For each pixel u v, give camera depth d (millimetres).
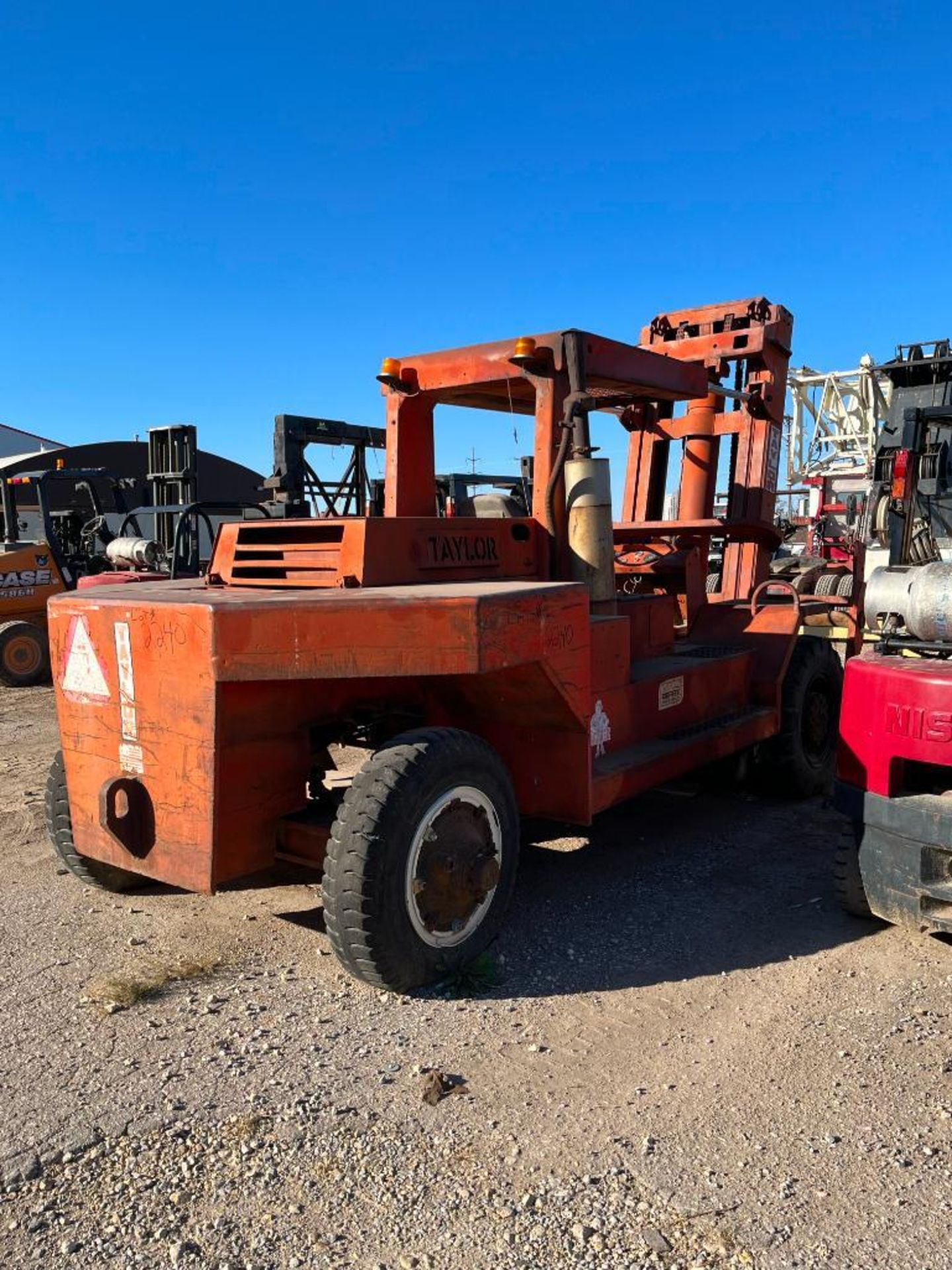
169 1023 3510
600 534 4543
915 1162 2693
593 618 4500
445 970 3744
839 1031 3391
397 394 5074
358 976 3611
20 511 16375
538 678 3918
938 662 3977
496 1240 2416
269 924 4398
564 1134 2832
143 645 3736
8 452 36281
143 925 4387
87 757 4102
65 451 23031
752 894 4684
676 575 6273
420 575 4113
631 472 6867
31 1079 3148
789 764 6039
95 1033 3439
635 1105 2975
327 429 13484
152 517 14617
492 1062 3229
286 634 3471
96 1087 3100
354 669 3482
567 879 4902
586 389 4496
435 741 3670
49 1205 2564
